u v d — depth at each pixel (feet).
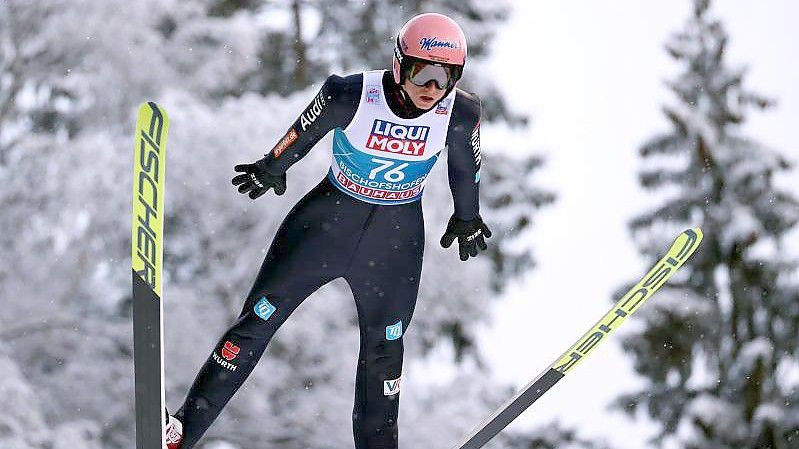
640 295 50.34
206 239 122.93
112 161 124.98
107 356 140.05
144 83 150.20
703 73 173.06
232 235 122.42
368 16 193.16
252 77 186.80
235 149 115.96
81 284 144.05
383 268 47.78
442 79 43.11
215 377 46.88
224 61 154.30
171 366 125.59
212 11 179.63
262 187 47.21
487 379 134.82
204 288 126.62
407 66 43.19
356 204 46.88
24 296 140.87
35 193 134.41
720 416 159.02
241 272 123.44
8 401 117.08
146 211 42.19
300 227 47.42
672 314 158.92
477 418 128.67
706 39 174.60
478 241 50.49
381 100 44.73
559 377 48.83
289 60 193.98
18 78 150.10
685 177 169.78
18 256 139.33
